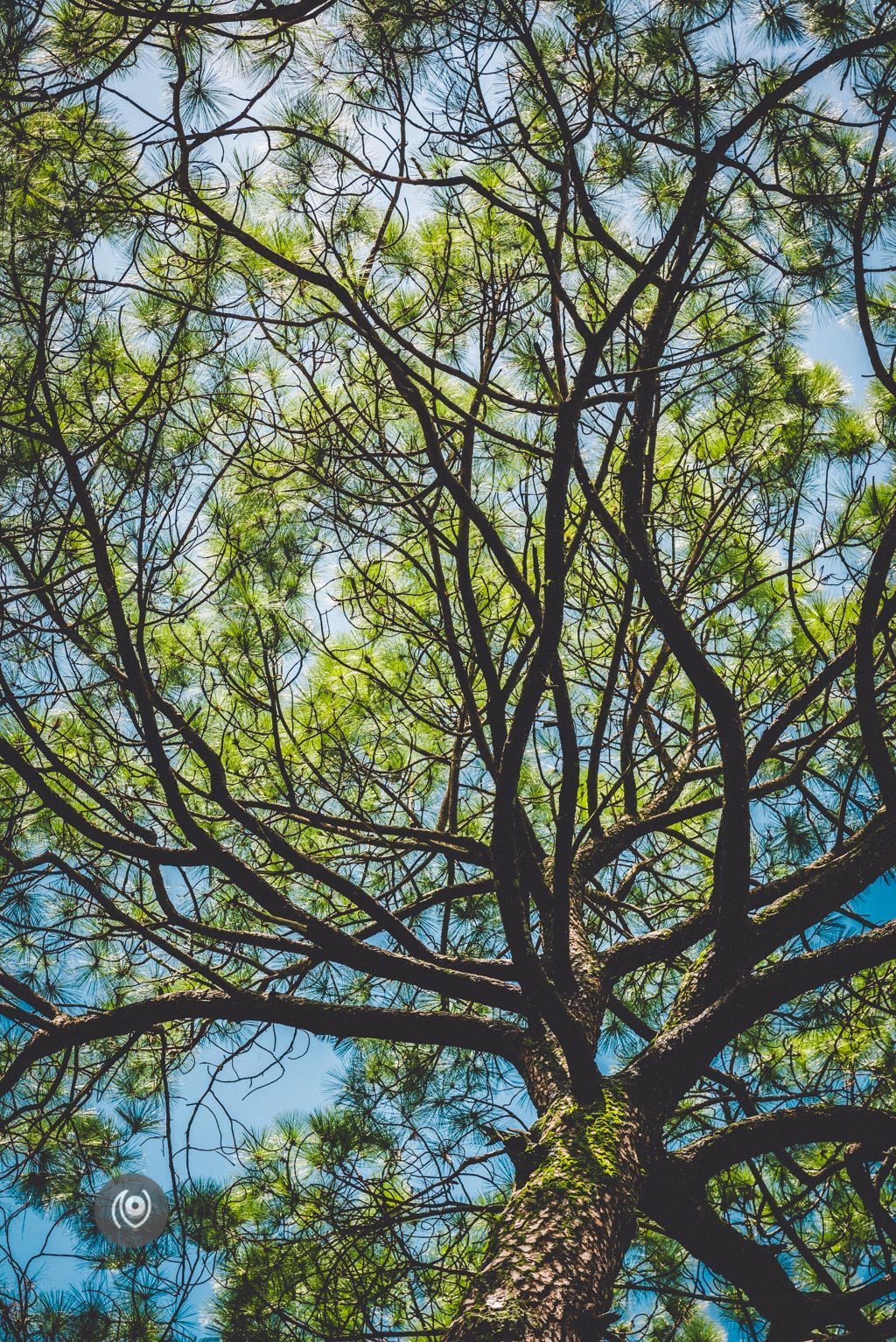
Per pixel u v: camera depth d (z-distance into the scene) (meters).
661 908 5.20
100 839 3.38
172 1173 4.14
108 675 3.81
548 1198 2.89
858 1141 3.49
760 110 3.08
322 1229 4.21
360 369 4.04
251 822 3.36
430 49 3.27
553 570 3.01
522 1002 3.62
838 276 3.92
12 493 3.31
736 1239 3.46
